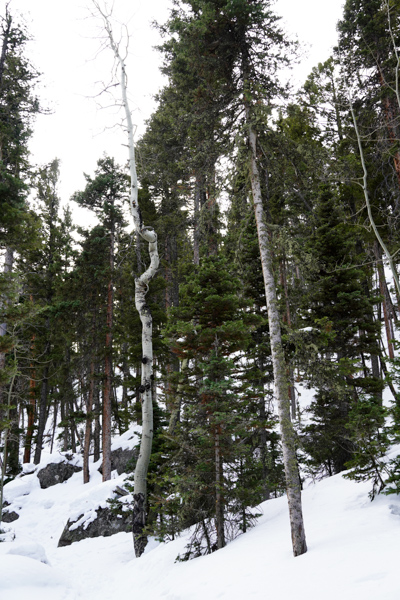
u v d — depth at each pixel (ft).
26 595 27.61
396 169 54.44
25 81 63.36
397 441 30.35
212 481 34.78
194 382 40.09
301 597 18.83
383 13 53.72
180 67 57.06
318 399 48.42
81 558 48.70
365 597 16.85
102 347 83.51
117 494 62.18
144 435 46.39
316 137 68.69
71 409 110.83
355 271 51.62
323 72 66.28
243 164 34.17
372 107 51.98
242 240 36.01
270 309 31.40
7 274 47.03
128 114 49.62
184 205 66.59
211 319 41.42
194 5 47.67
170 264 80.33
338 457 48.60
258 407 46.75
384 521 27.09
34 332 92.32
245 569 25.49
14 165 62.49
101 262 85.30
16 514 81.20
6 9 59.21
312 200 42.96
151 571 35.17
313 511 35.09
